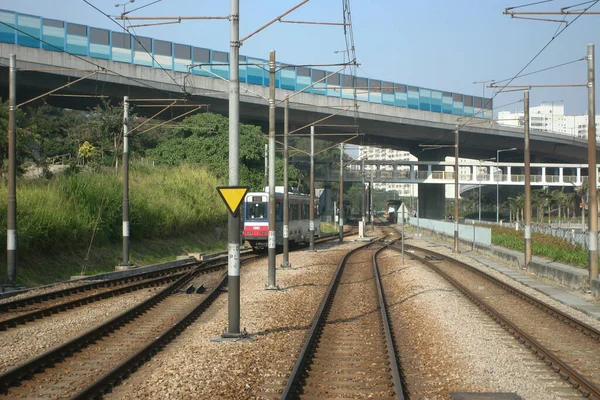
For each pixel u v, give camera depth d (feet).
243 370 32.48
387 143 267.59
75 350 36.96
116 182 111.65
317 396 28.27
